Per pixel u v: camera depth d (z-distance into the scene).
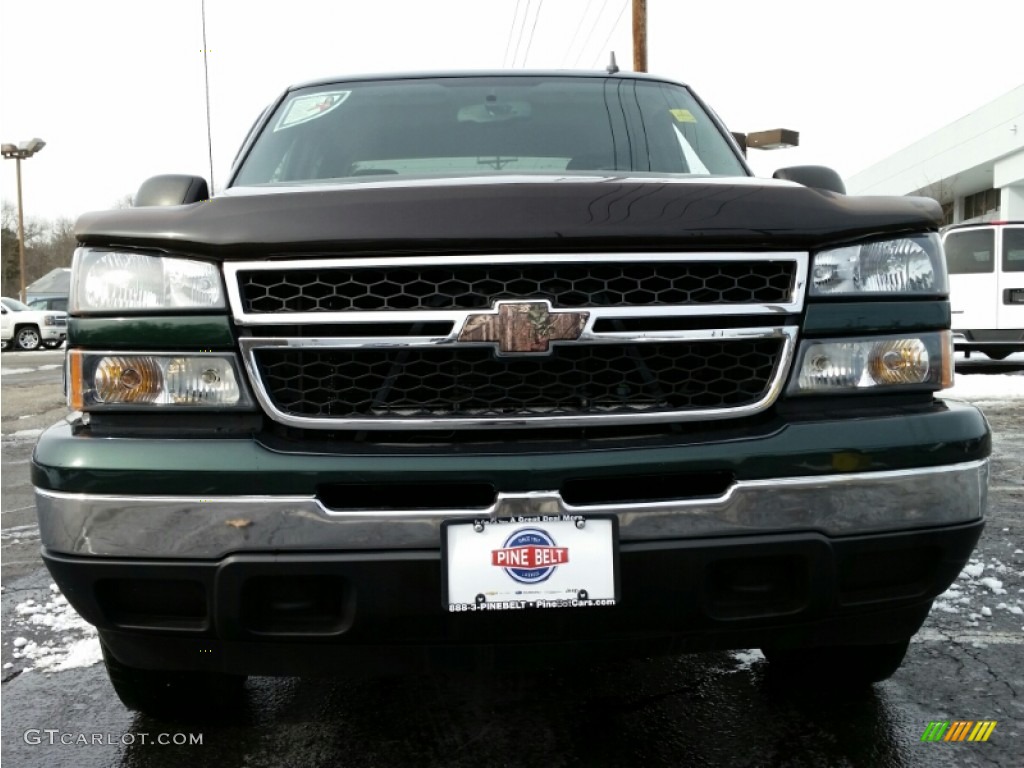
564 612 1.75
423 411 1.81
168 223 1.86
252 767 2.15
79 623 3.19
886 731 2.27
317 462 1.73
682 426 1.85
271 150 2.94
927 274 1.97
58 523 1.78
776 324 1.88
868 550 1.82
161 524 1.74
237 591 1.74
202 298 1.82
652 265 1.84
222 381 1.82
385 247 1.79
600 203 1.85
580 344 1.80
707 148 3.05
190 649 1.85
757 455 1.78
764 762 2.13
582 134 2.97
